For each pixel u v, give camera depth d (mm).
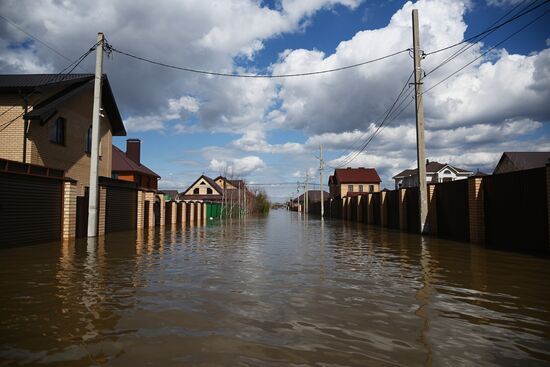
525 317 3977
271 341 3293
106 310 4172
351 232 17203
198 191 55000
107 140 18922
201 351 3059
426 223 14359
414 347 3160
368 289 5289
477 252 9156
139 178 30031
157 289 5230
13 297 4691
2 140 12875
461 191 12461
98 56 12727
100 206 13938
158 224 21609
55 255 8375
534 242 8938
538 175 8773
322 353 3031
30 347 3107
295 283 5699
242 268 7086
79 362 2822
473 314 4086
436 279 5973
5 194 9094
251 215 57625
